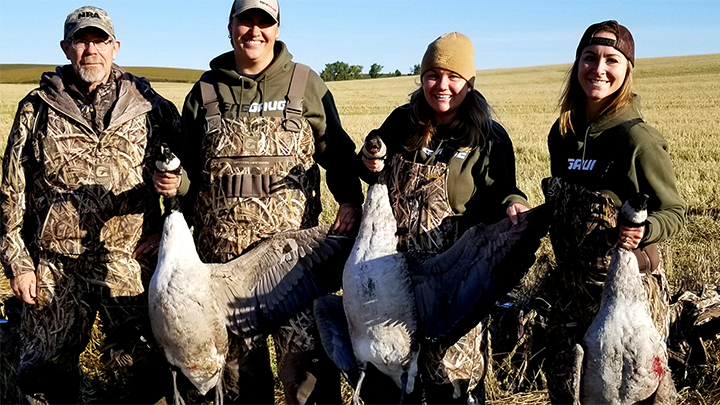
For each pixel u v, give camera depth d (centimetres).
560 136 244
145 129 264
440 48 228
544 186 248
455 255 220
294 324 245
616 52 222
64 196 255
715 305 318
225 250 245
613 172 222
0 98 2584
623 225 199
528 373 302
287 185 245
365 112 2233
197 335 222
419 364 240
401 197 238
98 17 251
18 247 258
